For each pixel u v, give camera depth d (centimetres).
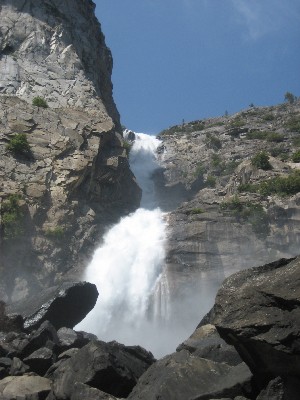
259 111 11569
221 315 1412
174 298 5362
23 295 4547
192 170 8794
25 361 1770
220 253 5694
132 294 5253
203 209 6175
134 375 1623
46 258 4809
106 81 7281
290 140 9212
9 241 4697
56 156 5384
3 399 1592
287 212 5878
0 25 6444
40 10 6731
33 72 6256
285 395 1330
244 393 1401
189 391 1433
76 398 1498
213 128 10412
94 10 7512
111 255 5353
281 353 1327
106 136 5859
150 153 9425
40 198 5038
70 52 6569
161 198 8225
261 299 1395
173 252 5656
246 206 6044
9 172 5112
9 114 5556
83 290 2591
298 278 1384
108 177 5762
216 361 1590
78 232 5162
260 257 5669
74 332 2039
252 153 8869
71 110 5919
